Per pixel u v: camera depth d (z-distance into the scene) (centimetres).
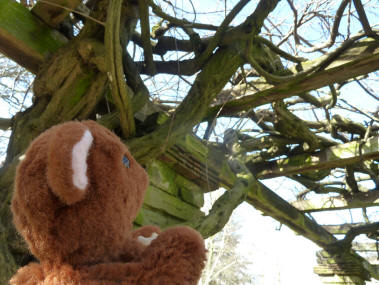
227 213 305
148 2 260
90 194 96
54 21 277
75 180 90
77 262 96
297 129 428
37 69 281
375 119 413
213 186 395
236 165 378
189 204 384
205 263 100
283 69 337
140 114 321
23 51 267
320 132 465
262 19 279
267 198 495
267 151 486
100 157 100
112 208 98
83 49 247
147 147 259
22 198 96
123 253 107
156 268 94
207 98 279
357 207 555
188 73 311
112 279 93
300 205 597
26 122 257
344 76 309
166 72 321
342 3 290
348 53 298
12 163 224
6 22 255
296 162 467
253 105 354
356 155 428
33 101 275
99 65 246
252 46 308
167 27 337
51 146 94
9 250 204
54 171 90
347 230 688
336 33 306
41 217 94
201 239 102
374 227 646
